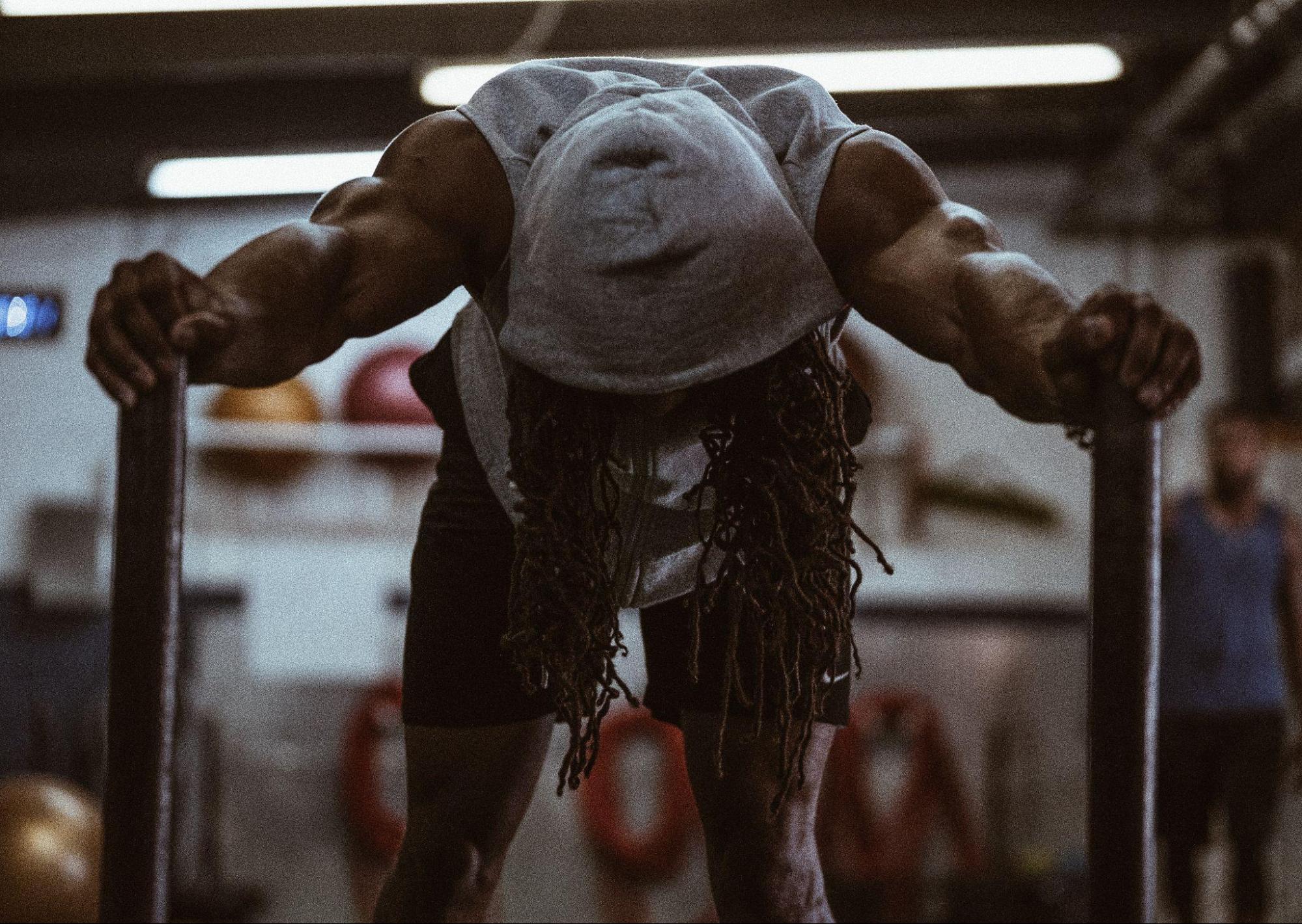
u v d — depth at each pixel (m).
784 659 1.14
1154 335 0.85
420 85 5.25
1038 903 5.55
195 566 6.20
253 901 5.84
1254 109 6.12
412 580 1.50
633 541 1.29
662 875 5.79
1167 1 5.05
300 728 6.12
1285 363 7.05
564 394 1.11
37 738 6.17
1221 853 5.23
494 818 1.50
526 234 1.09
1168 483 6.83
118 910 0.88
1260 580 4.14
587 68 1.22
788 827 1.40
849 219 1.10
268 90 6.19
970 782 6.16
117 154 6.21
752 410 1.11
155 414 0.90
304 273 1.01
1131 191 6.88
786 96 1.17
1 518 6.93
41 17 5.06
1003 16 5.05
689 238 1.03
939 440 6.99
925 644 6.28
